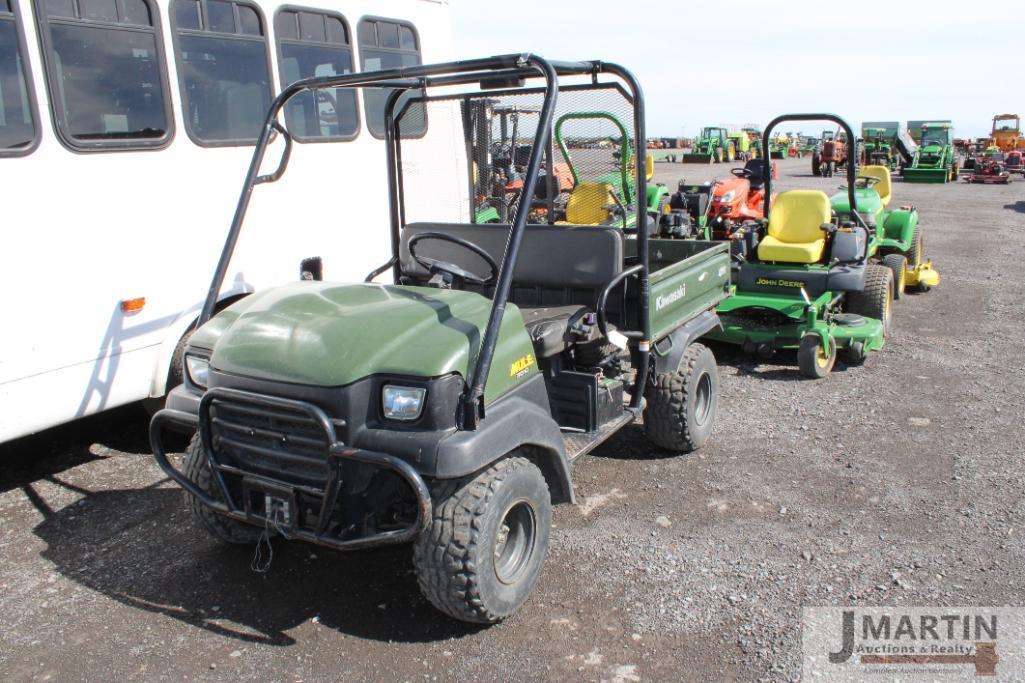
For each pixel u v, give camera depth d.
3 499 4.67
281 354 3.16
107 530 4.29
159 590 3.69
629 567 3.79
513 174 5.03
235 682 3.04
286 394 3.11
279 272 5.84
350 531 3.14
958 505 4.38
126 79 4.80
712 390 5.18
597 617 3.40
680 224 9.51
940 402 6.09
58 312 4.54
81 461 5.21
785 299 7.07
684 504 4.44
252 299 3.76
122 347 4.85
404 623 3.40
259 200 5.64
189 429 3.77
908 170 29.64
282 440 3.17
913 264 9.95
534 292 4.59
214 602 3.59
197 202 5.22
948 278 11.01
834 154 30.66
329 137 6.15
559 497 3.74
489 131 5.09
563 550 3.95
